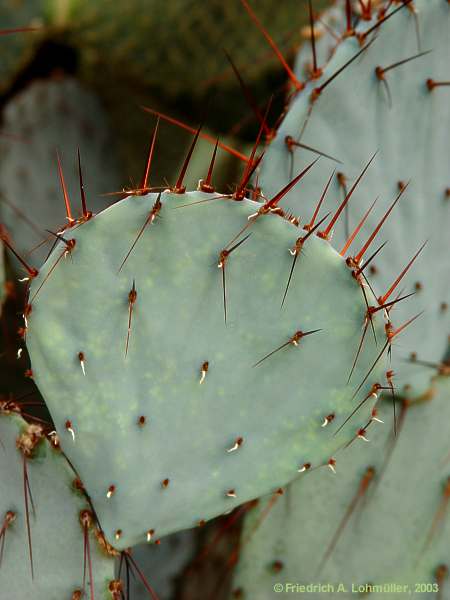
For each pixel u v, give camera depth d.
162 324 0.54
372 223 0.64
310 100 0.62
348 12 0.64
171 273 0.53
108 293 0.53
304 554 0.63
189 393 0.54
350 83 0.63
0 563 0.55
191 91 0.93
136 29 0.92
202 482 0.54
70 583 0.55
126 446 0.54
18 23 0.93
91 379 0.54
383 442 0.63
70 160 0.89
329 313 0.54
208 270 0.54
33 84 0.90
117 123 0.95
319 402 0.54
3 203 0.84
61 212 0.88
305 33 0.72
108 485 0.54
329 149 0.63
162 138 0.95
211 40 0.92
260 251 0.53
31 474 0.54
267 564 0.63
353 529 0.63
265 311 0.54
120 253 0.53
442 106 0.66
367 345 0.54
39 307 0.54
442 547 0.62
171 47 0.92
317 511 0.63
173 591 0.72
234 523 0.71
